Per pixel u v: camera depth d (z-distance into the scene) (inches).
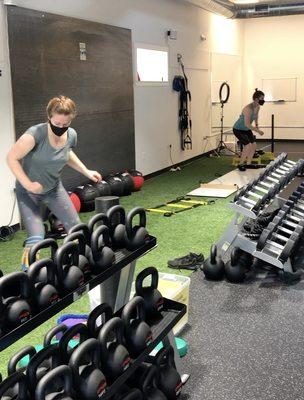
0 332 62.8
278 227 153.1
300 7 418.3
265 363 104.7
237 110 528.4
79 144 260.1
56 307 71.1
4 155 209.6
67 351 70.8
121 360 72.2
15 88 211.6
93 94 268.5
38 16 222.7
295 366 103.5
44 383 62.2
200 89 421.1
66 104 115.3
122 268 87.8
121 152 302.0
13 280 65.5
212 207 245.4
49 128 120.6
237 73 520.7
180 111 380.8
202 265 156.5
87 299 138.6
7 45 206.8
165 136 361.4
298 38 515.8
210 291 142.3
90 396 66.2
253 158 373.1
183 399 92.6
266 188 170.9
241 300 136.3
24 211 127.6
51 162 123.8
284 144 514.9
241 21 520.4
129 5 299.9
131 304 77.7
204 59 424.8
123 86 298.7
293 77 525.0
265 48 530.9
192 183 316.2
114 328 72.8
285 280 149.3
